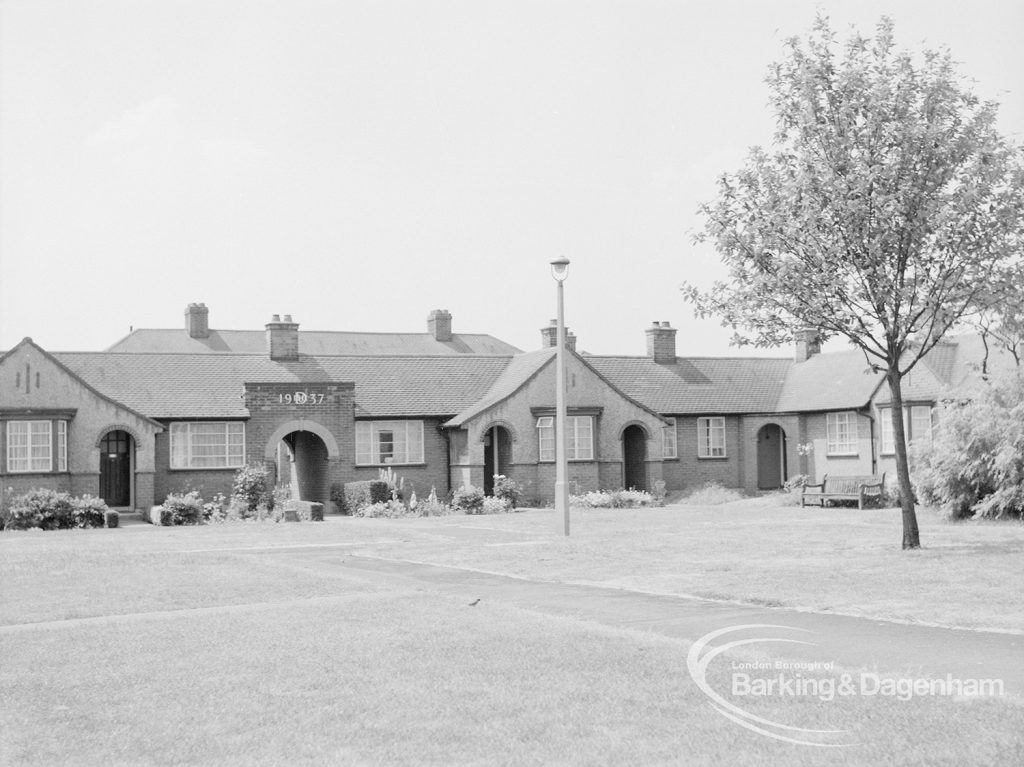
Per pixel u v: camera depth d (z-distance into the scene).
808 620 13.45
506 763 7.57
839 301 21.08
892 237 20.47
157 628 13.48
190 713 9.11
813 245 20.73
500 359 49.97
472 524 33.44
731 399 51.59
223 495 41.12
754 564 19.41
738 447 51.44
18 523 34.91
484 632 12.55
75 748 8.16
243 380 44.53
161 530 33.56
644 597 15.85
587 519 35.12
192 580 18.58
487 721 8.64
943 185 20.62
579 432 45.78
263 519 38.72
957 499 29.91
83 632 13.30
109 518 36.00
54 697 9.79
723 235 21.62
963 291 20.70
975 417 30.05
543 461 44.94
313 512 37.53
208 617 14.36
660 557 21.08
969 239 20.47
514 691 9.61
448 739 8.16
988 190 20.02
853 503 39.75
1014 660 10.77
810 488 43.31
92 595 16.83
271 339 46.59
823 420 49.09
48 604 15.95
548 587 17.31
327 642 12.12
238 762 7.73
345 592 16.98
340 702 9.35
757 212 21.61
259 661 11.16
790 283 21.19
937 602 14.45
